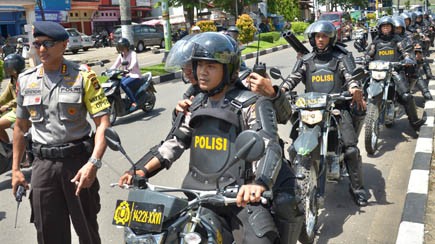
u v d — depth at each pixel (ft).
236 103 8.54
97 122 10.48
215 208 8.63
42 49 10.11
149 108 32.07
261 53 69.82
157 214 7.22
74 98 10.33
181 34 96.99
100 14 120.88
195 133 8.79
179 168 20.04
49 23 10.16
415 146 21.66
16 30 98.37
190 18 103.86
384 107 21.50
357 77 14.78
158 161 8.95
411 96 22.40
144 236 7.23
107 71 29.12
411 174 16.67
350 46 71.31
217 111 8.51
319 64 15.93
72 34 90.79
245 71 10.00
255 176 8.04
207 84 8.52
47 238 10.77
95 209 10.99
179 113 9.23
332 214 15.11
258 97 8.58
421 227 12.97
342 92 15.26
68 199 10.57
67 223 10.87
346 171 15.94
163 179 18.71
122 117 31.04
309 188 12.78
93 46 105.60
